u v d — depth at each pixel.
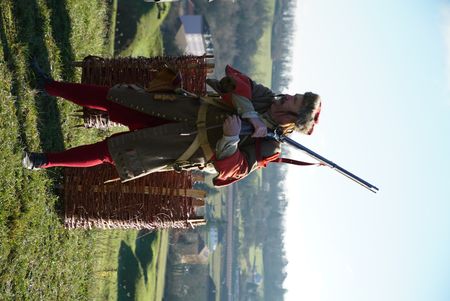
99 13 8.71
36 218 4.67
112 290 10.32
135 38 17.05
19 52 4.50
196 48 32.75
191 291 37.47
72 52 6.37
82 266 6.09
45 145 4.96
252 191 67.75
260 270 70.75
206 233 47.66
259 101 3.68
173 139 3.57
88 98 3.86
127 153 3.59
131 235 16.17
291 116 3.61
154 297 21.36
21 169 4.39
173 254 34.47
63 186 5.06
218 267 53.94
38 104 4.83
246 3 54.69
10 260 4.28
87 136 6.50
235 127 3.39
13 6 4.58
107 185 5.05
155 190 5.07
